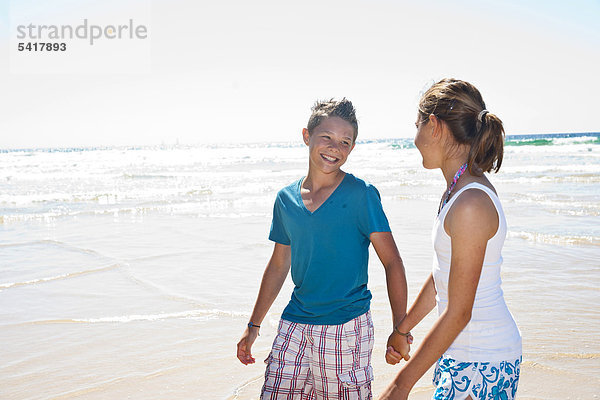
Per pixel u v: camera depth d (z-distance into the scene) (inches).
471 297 68.6
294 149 2714.1
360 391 94.6
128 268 261.9
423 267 247.0
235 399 128.4
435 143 76.6
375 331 170.4
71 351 159.6
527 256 269.3
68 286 231.3
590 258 261.6
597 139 2143.2
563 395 125.6
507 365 72.7
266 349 159.0
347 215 94.4
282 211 101.4
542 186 600.7
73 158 2070.6
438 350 69.2
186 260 277.9
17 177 983.0
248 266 263.4
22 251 307.0
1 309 200.7
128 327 179.8
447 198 74.4
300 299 98.7
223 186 730.2
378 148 2381.9
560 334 163.8
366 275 100.0
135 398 129.6
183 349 160.1
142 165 1477.6
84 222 421.1
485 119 72.3
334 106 97.7
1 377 141.9
